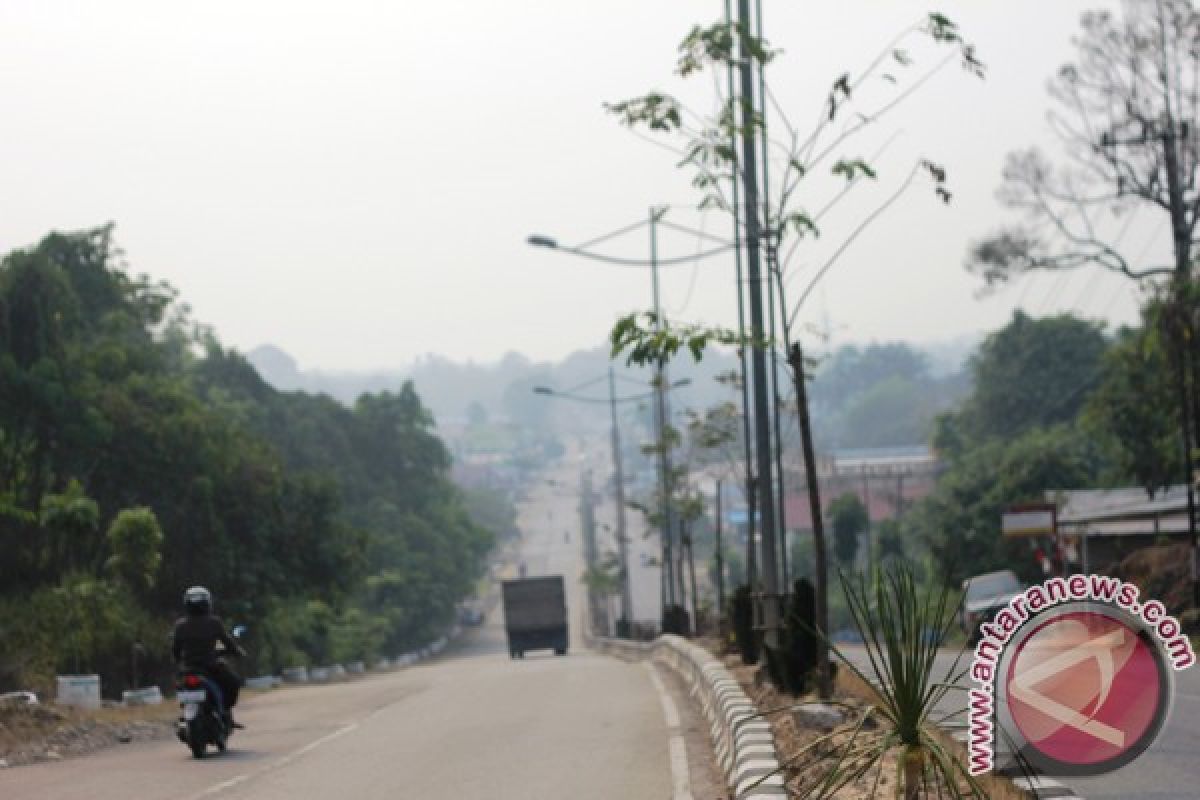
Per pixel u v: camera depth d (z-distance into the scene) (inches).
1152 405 2197.3
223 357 5177.2
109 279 3171.8
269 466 2763.3
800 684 911.7
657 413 2999.5
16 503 1999.3
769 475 1104.2
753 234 904.3
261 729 1049.5
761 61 815.1
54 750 901.8
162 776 757.9
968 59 777.6
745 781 522.0
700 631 2497.5
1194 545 1742.1
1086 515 2650.1
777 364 1127.0
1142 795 548.1
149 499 2456.9
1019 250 2256.4
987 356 5315.0
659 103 815.7
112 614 1877.5
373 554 5536.4
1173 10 2112.5
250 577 2596.0
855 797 520.7
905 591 416.8
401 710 1167.6
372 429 6205.7
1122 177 2191.2
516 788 653.9
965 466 3922.2
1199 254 2070.6
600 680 1464.1
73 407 2260.1
